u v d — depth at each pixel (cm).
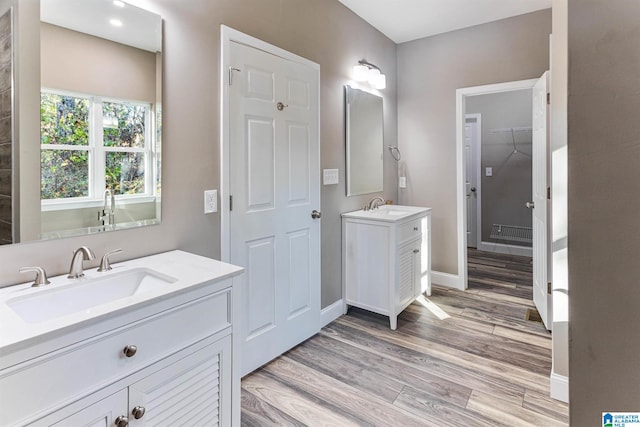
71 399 90
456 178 351
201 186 180
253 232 208
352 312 299
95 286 128
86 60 138
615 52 47
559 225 178
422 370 210
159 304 108
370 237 275
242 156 200
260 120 210
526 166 483
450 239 359
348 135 294
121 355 99
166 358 111
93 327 93
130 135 152
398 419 168
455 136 349
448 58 347
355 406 178
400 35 352
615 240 48
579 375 51
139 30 153
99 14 142
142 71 155
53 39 130
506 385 195
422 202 373
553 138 180
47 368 85
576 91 50
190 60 173
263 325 216
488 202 515
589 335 50
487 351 231
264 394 188
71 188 136
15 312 102
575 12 50
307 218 247
